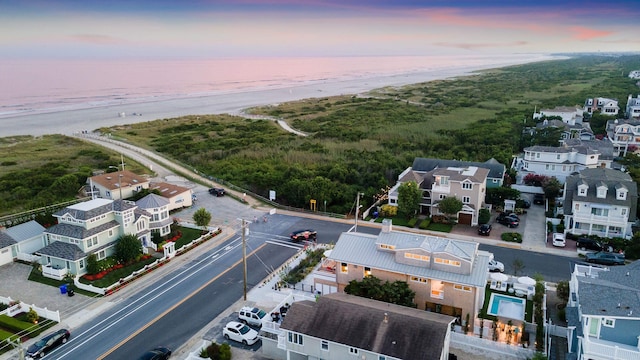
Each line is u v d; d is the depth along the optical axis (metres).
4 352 40.03
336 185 85.56
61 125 174.50
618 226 63.31
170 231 67.25
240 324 42.34
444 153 111.56
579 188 66.25
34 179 89.69
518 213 74.88
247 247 63.53
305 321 37.19
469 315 42.78
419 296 44.56
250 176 95.12
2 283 53.00
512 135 125.62
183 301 48.88
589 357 32.53
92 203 59.91
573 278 44.50
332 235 67.75
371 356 34.38
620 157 102.94
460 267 42.97
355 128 153.00
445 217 72.38
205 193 88.75
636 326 32.59
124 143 132.88
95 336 42.44
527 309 46.47
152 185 84.50
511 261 58.31
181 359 38.84
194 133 152.00
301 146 124.56
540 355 36.41
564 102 183.50
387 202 82.06
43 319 45.19
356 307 37.47
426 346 33.34
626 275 40.38
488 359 38.62
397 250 45.22
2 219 68.44
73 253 54.25
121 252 56.72
